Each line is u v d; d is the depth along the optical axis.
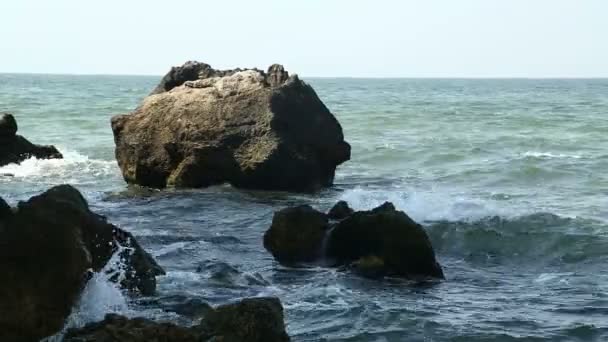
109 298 8.77
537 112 55.44
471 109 59.25
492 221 15.74
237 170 19.94
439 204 17.19
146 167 20.83
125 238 9.82
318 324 9.75
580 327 9.78
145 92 95.25
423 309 10.45
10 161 24.59
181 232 15.16
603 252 13.91
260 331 7.66
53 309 7.68
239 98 20.50
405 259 12.20
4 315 7.40
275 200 18.91
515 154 29.36
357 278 11.98
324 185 21.17
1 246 7.62
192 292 10.55
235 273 11.72
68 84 142.75
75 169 24.36
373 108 58.38
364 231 12.45
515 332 9.61
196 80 21.98
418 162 27.33
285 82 20.94
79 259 8.00
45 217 8.02
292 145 19.95
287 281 11.76
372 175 24.39
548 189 21.64
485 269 13.07
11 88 102.94
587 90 138.75
